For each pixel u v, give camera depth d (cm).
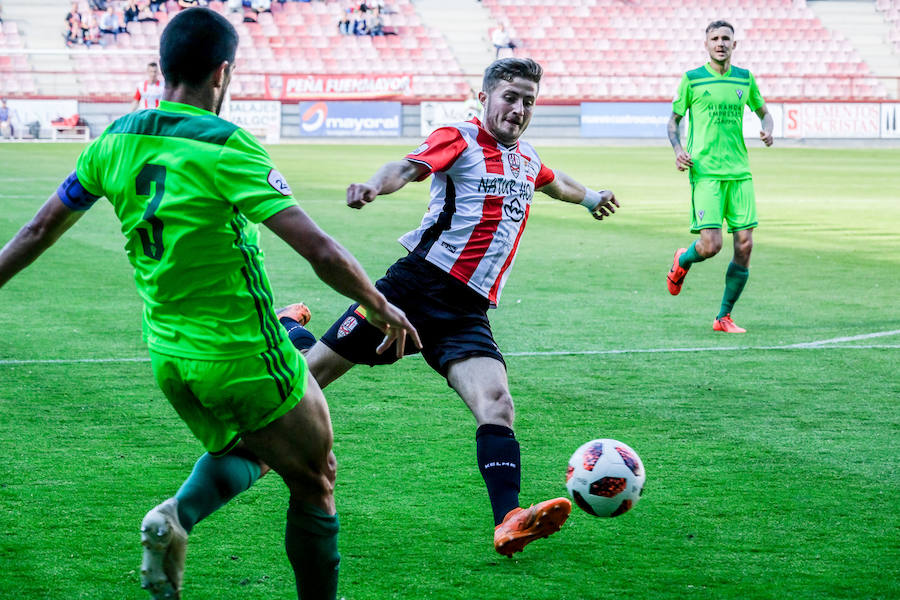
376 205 3909
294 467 728
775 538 915
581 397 1390
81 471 1066
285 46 8712
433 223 959
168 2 8594
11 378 1435
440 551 884
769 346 1719
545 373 1522
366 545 894
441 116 8219
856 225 3459
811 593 804
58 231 727
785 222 3534
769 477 1073
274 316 707
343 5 9125
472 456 1137
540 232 3275
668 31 9525
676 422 1274
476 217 949
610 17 9569
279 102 8081
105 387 1397
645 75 9019
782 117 8469
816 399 1388
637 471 844
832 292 2258
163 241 673
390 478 1062
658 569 850
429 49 8975
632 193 4491
